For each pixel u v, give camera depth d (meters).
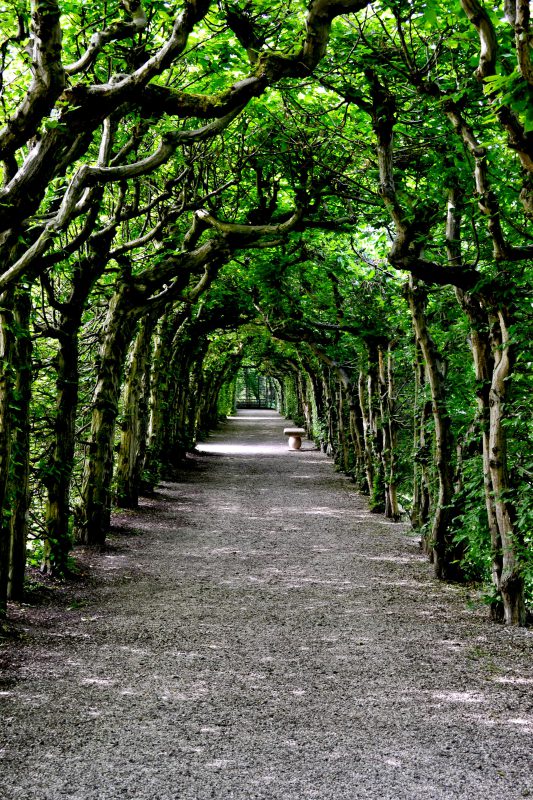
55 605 7.66
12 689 5.25
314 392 32.16
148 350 14.83
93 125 5.41
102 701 5.06
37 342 11.38
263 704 5.05
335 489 18.89
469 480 8.86
